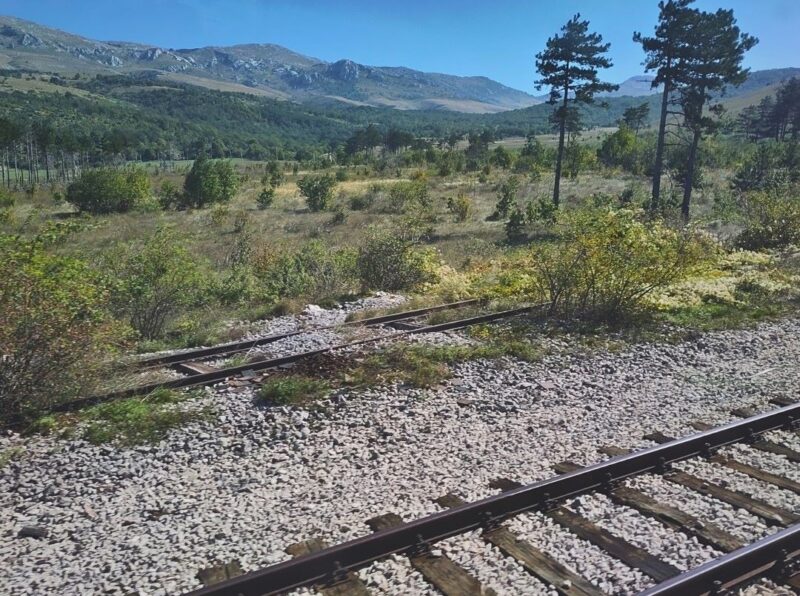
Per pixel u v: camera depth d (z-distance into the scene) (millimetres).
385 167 74500
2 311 5844
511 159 68375
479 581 3480
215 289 13320
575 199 37250
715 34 28375
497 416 6141
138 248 14711
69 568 3730
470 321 9664
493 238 26266
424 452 5320
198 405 6402
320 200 38031
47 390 6145
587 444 5406
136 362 7727
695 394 6711
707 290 11398
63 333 6121
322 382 6867
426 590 3434
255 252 18984
